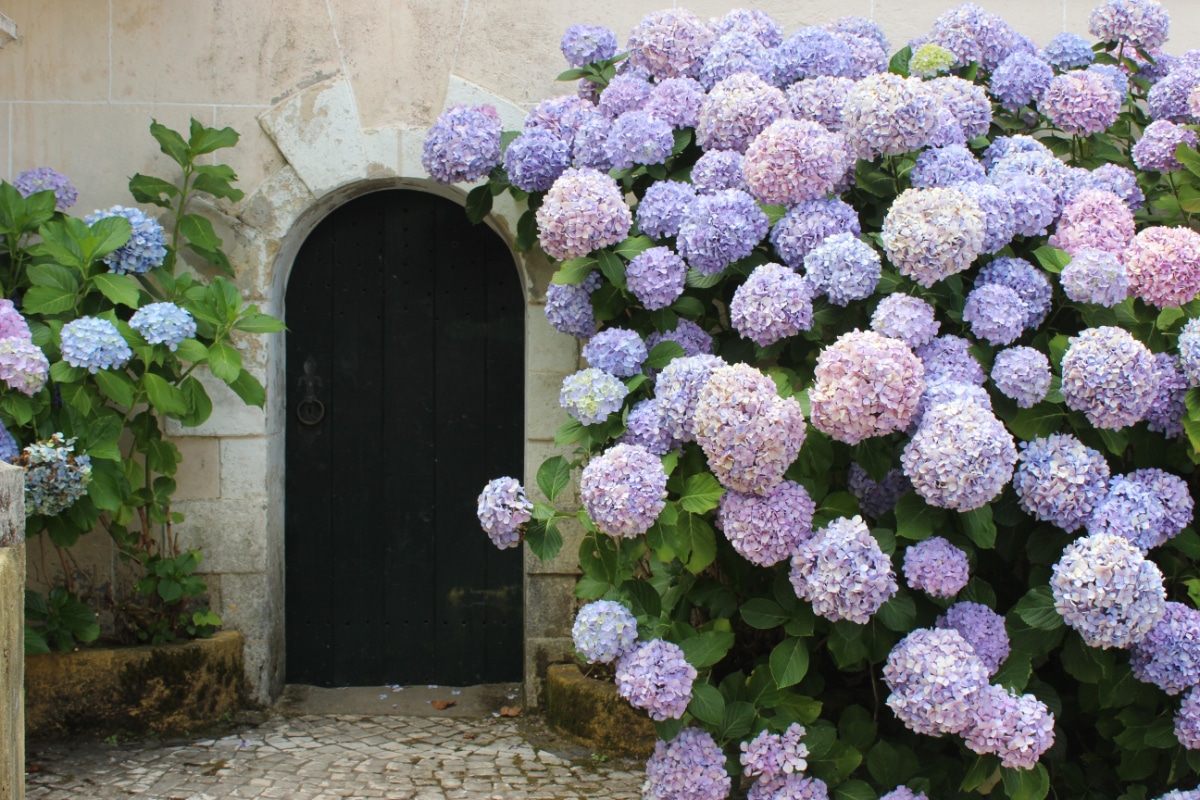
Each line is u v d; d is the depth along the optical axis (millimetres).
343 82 4324
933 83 3613
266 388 4340
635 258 3303
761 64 3729
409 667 4676
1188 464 3008
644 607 2904
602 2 4367
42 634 3914
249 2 4309
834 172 3113
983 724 2438
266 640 4379
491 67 4352
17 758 1904
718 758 2695
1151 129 3781
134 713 4035
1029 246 3367
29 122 4305
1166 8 4523
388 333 4637
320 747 4000
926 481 2516
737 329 3043
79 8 4293
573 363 4355
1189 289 2924
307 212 4406
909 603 2650
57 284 3730
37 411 3553
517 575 4691
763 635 3311
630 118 3514
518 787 3658
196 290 3975
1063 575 2486
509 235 4383
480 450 4660
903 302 2861
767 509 2623
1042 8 4469
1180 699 2777
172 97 4312
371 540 4656
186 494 4328
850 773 2811
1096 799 3035
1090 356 2674
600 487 2705
